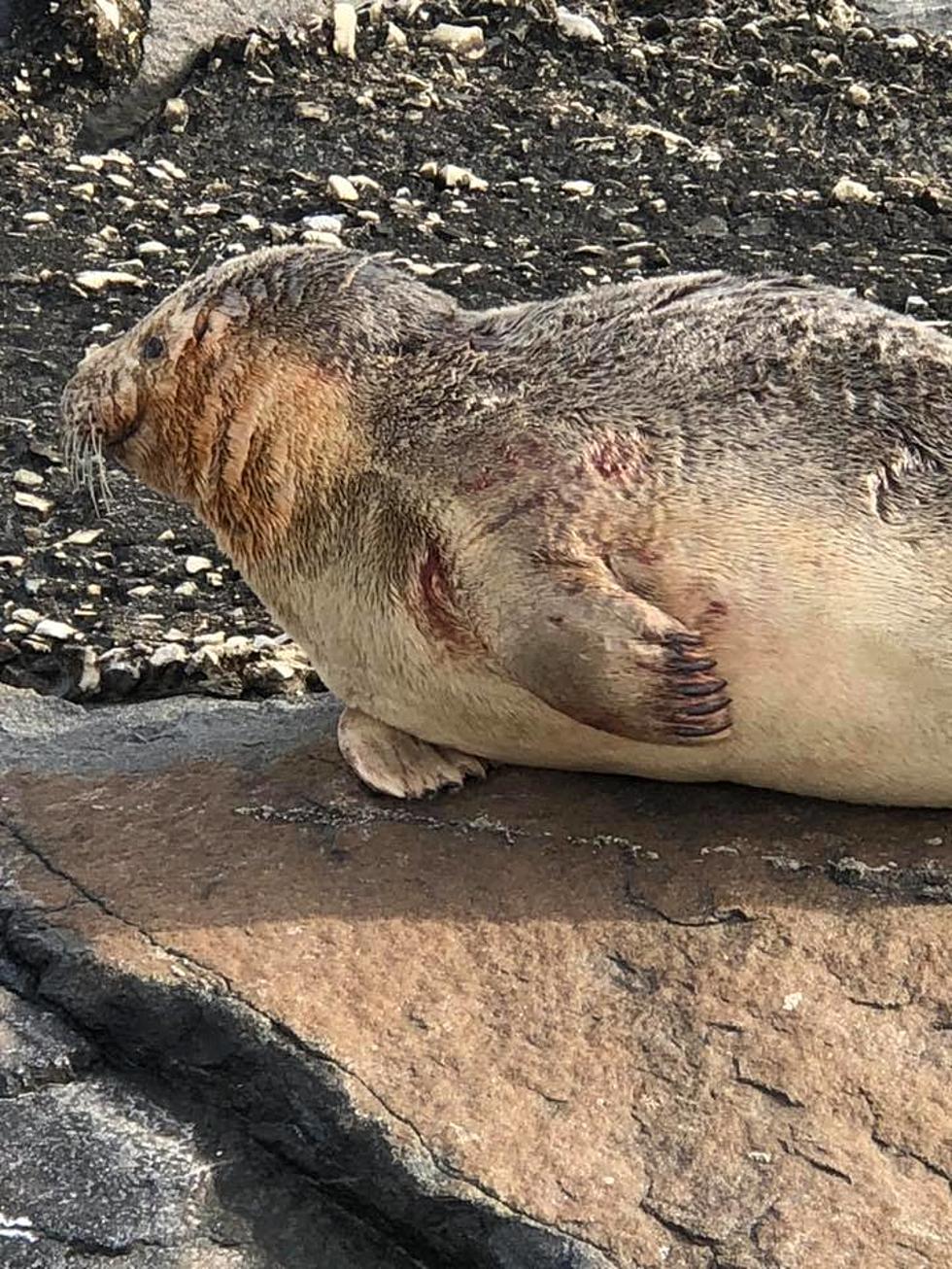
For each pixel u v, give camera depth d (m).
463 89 5.23
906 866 2.76
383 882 2.82
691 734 2.70
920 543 2.70
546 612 2.71
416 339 2.94
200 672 3.46
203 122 5.02
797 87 5.26
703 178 4.87
